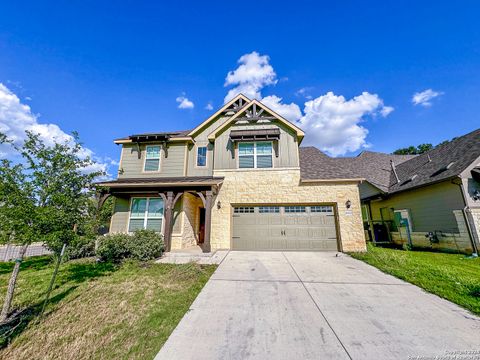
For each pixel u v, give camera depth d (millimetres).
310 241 10148
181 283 5469
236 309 4012
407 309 3975
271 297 4555
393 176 15711
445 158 12109
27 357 2895
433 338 3062
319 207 10484
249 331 3279
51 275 6285
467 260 8164
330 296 4598
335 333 3203
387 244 14000
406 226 12805
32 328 3520
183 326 3451
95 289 5090
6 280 5918
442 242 10508
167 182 9750
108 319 3748
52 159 4270
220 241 10445
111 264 7422
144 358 2758
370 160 18578
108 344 3076
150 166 11945
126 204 11125
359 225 9945
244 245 10352
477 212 9344
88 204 4676
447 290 4785
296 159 11062
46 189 4047
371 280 5668
